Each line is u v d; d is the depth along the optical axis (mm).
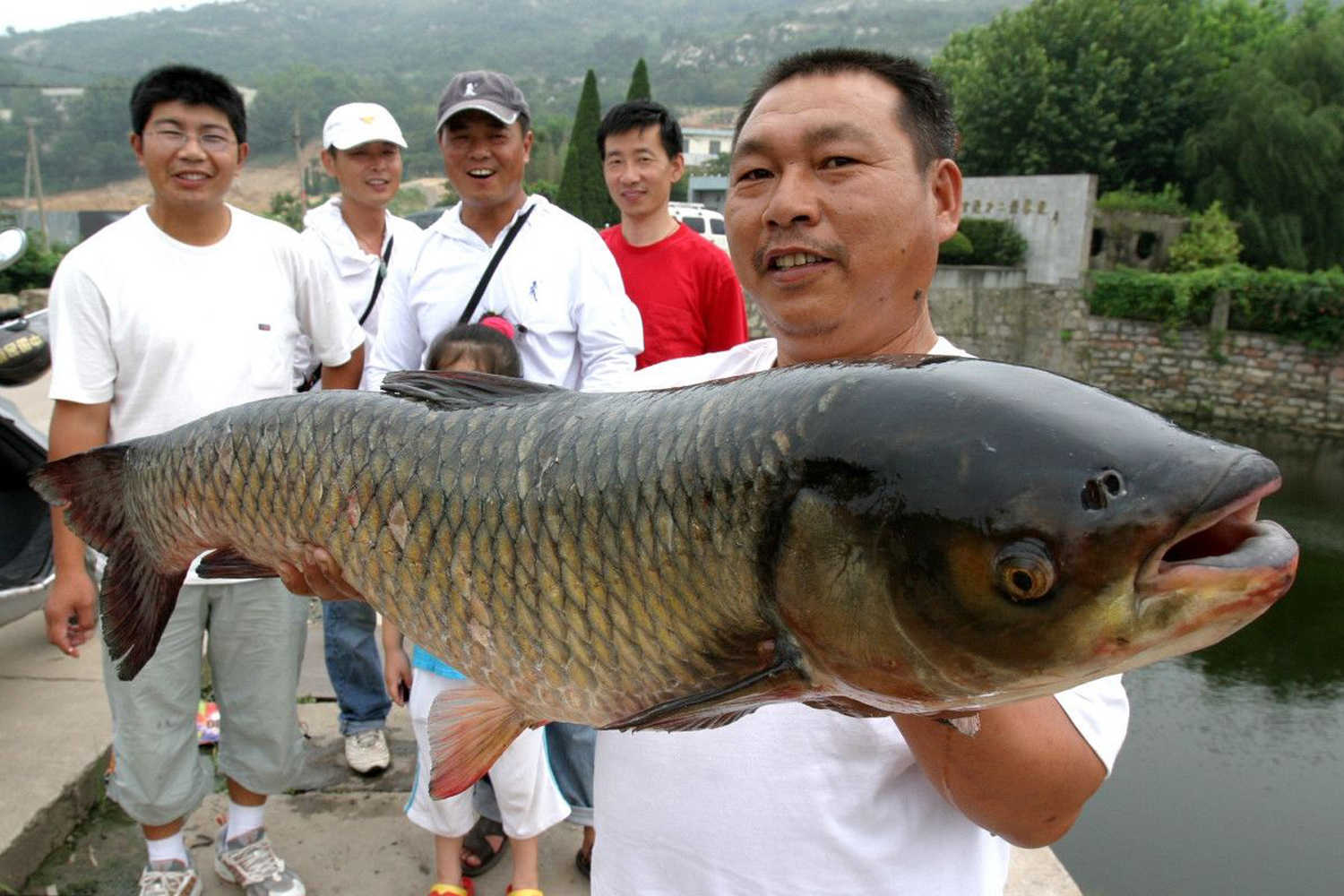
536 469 1506
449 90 3932
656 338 4918
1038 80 38000
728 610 1309
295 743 3494
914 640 1151
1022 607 1083
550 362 3984
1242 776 8547
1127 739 9320
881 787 1625
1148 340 26531
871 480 1166
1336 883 6824
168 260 3195
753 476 1266
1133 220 30422
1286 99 32938
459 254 4004
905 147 1562
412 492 1653
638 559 1379
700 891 1686
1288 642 11938
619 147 4840
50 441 3166
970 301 28750
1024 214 28688
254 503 1898
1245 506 1050
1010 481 1094
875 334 1609
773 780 1631
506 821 3342
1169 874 6910
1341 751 9055
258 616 3320
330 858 3750
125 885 3621
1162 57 37625
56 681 4762
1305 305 24109
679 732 1702
